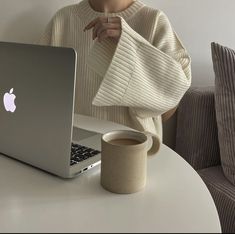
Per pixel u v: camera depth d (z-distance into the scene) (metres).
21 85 0.77
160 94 1.05
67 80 0.69
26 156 0.82
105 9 1.24
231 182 1.32
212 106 1.49
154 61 0.99
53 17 1.31
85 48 1.25
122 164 0.69
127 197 0.70
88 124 1.11
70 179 0.77
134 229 0.60
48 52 0.71
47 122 0.75
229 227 1.21
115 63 0.91
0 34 1.38
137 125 1.18
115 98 0.95
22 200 0.69
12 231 0.59
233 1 1.67
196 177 0.78
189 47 1.66
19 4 1.37
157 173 0.80
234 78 1.29
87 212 0.65
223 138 1.35
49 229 0.60
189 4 1.59
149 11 1.21
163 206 0.67
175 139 1.69
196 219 0.63
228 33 1.71
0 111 0.84
